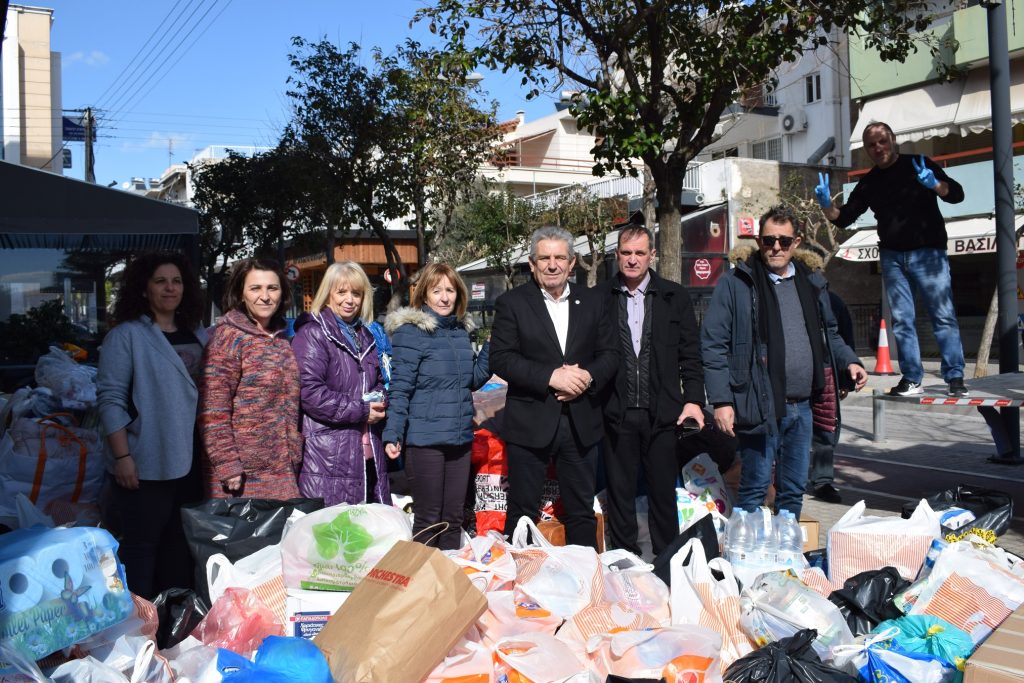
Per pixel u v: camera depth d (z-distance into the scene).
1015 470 8.73
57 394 5.98
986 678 2.87
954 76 12.12
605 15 9.99
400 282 23.30
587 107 9.54
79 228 10.84
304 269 43.09
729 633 3.85
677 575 3.98
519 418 4.89
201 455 4.36
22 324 11.28
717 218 24.94
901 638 3.76
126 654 3.20
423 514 5.13
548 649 3.46
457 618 3.23
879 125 6.14
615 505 5.17
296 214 32.34
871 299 25.23
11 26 37.81
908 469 9.01
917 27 10.73
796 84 29.73
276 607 3.71
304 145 24.00
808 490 7.91
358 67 22.88
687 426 5.08
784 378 5.02
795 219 5.10
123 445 4.14
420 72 16.84
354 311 5.01
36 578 2.98
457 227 28.81
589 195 27.20
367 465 5.20
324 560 3.71
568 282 5.08
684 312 5.15
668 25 9.94
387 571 3.40
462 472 5.27
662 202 9.78
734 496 5.76
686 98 10.62
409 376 5.06
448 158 21.67
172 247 12.28
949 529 4.78
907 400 5.78
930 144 22.34
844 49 26.53
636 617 3.80
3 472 5.24
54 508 5.26
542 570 3.97
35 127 38.84
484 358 5.46
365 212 23.25
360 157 23.16
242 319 4.52
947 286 5.93
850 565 4.53
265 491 4.43
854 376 5.59
